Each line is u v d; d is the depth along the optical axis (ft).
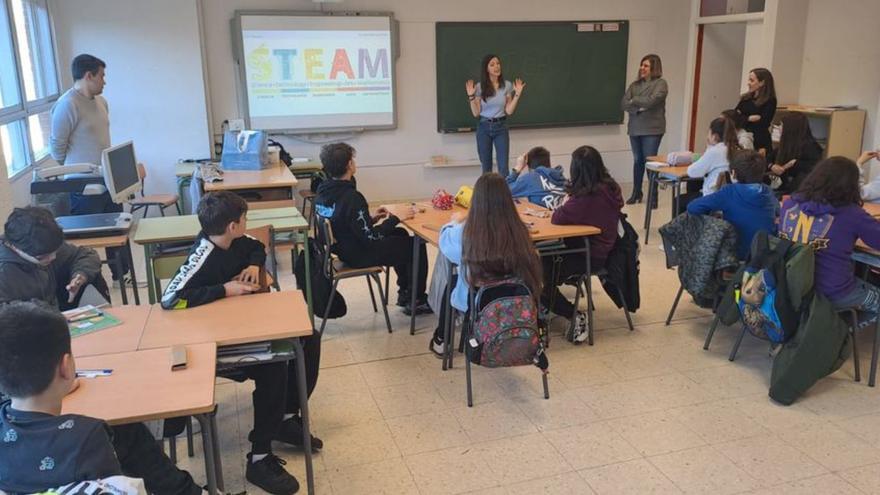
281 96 21.97
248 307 7.56
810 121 20.18
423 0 22.71
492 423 9.08
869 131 19.52
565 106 24.93
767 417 9.12
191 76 20.21
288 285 14.97
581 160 11.07
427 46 23.12
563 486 7.70
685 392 9.84
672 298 13.76
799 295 9.18
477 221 8.76
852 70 19.76
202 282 7.78
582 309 13.15
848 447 8.37
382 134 23.41
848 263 9.58
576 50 24.50
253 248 8.20
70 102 13.89
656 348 11.37
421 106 23.57
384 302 12.23
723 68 25.71
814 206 9.60
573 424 9.01
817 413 9.21
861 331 12.08
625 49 25.08
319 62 22.04
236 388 10.09
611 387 10.02
